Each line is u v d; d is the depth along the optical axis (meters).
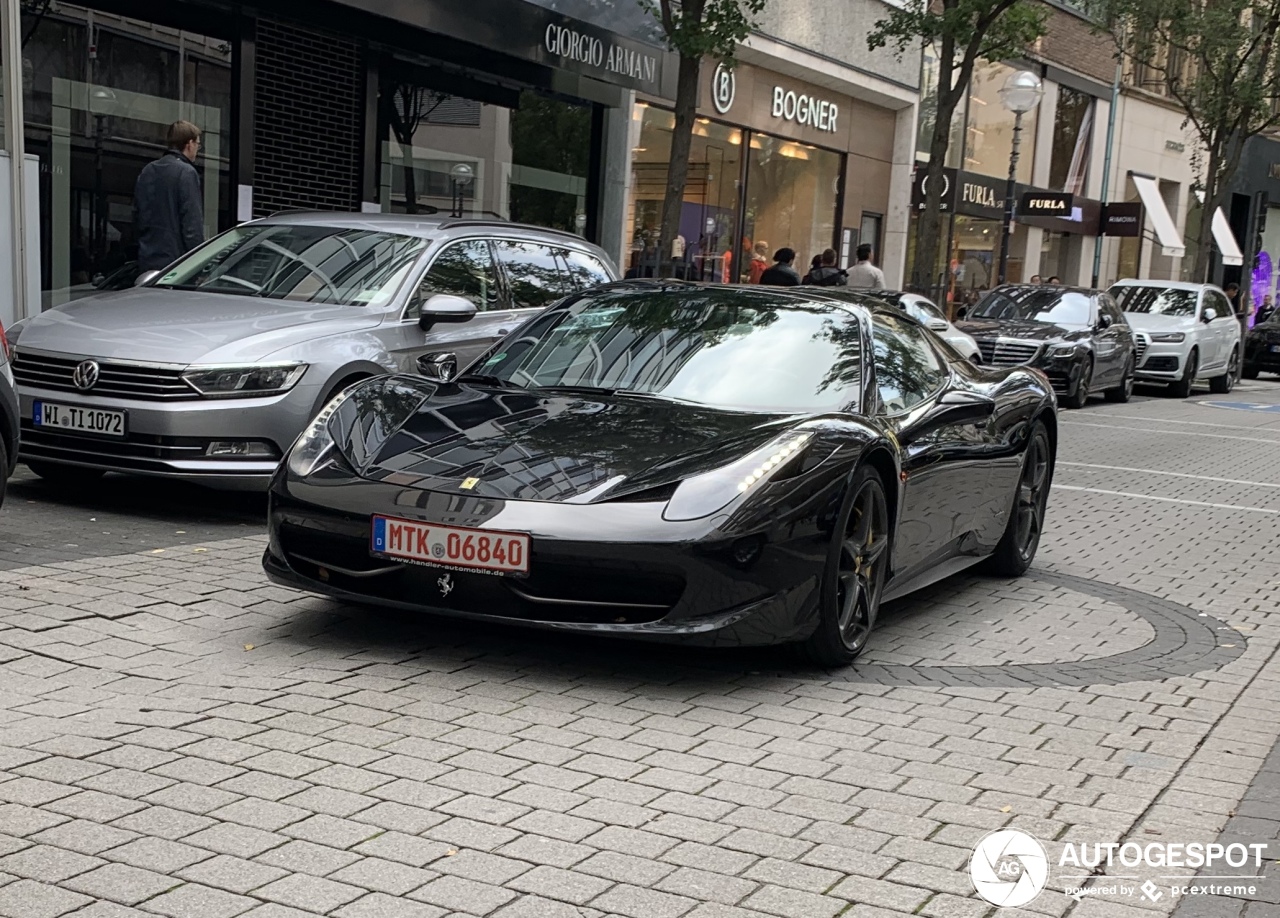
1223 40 28.86
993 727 4.46
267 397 6.82
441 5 14.49
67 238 11.92
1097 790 3.91
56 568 5.66
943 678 5.02
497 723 4.14
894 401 5.60
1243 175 44.59
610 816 3.48
